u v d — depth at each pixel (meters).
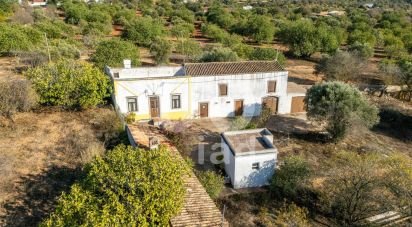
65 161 19.66
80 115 25.98
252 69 31.77
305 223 19.09
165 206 13.69
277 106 33.31
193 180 17.86
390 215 19.92
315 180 22.83
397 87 43.09
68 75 26.33
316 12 115.38
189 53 52.81
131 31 61.09
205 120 31.20
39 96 25.91
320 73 47.03
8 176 17.73
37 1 98.69
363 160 21.59
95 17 73.62
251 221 18.86
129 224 12.73
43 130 23.02
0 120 23.66
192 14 93.81
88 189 13.77
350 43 66.19
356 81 45.44
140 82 28.41
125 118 27.19
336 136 28.44
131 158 14.78
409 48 62.19
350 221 19.72
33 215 15.59
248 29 72.50
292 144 27.91
